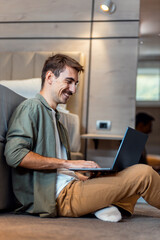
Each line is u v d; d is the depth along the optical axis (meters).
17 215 1.59
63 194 1.58
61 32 3.72
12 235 1.14
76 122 3.31
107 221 1.53
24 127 1.56
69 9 3.73
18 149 1.52
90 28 3.68
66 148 1.76
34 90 3.14
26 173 1.61
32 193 1.60
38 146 1.60
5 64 3.69
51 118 1.68
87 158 3.63
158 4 4.15
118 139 3.42
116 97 3.60
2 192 1.62
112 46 3.63
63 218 1.55
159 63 7.47
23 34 3.78
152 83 7.65
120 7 3.64
